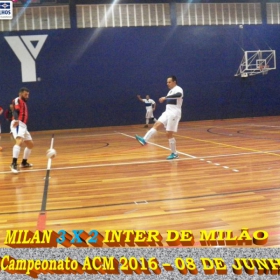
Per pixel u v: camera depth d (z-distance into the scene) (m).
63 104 17.91
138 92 18.53
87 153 9.14
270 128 13.48
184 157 7.67
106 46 18.17
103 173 6.36
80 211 4.14
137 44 18.45
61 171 6.76
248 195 4.50
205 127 15.62
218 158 7.33
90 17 18.02
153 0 18.45
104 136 13.95
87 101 18.09
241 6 19.50
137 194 4.80
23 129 6.97
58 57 17.78
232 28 19.36
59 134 16.30
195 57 19.02
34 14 17.55
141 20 18.48
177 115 7.40
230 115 19.45
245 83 19.56
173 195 4.67
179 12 18.81
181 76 18.91
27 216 4.04
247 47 19.55
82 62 17.98
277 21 19.98
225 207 4.05
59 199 4.73
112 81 18.28
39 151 10.09
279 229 3.31
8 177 6.39
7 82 17.41
